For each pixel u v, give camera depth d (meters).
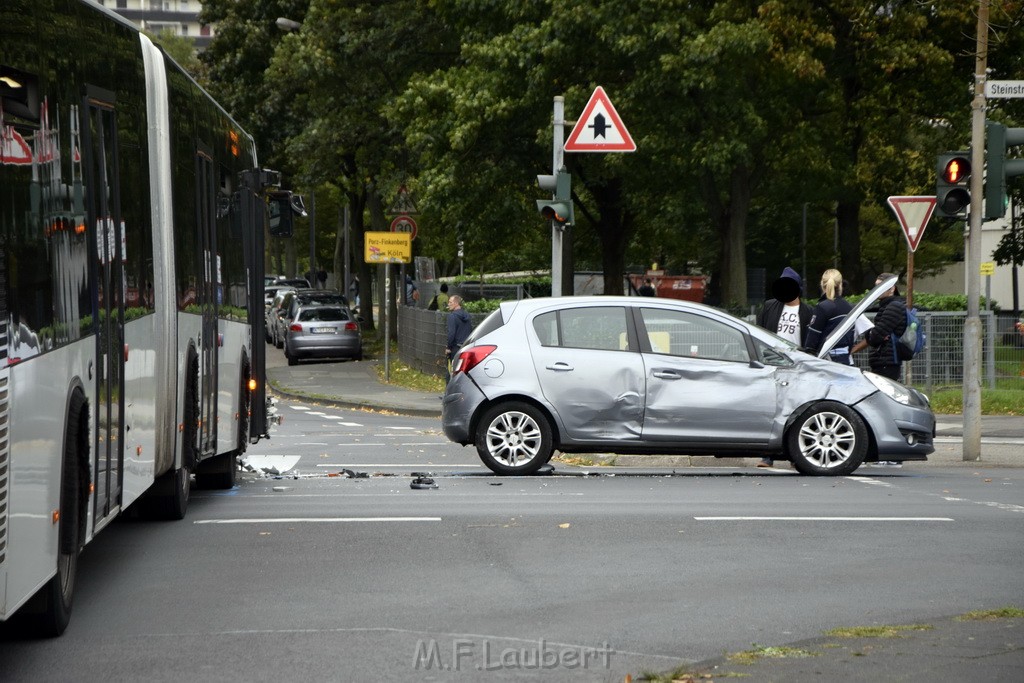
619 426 26.42
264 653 12.59
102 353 14.42
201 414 21.42
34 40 11.73
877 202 75.25
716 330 26.64
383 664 12.17
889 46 61.03
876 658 12.01
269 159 92.06
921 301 54.09
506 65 62.94
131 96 16.83
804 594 15.32
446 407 27.20
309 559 17.47
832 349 30.19
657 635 13.32
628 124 62.00
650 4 58.72
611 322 26.77
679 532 19.55
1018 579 16.20
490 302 59.31
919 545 18.55
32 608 12.82
